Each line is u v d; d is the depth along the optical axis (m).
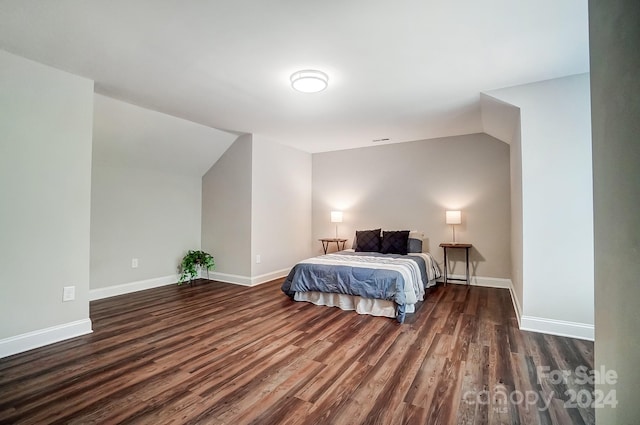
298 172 5.72
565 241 2.68
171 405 1.70
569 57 2.35
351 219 5.68
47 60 2.44
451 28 1.98
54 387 1.87
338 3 1.73
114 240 4.08
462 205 4.73
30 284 2.43
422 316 3.20
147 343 2.53
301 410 1.65
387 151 5.35
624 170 0.88
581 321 2.61
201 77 2.72
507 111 3.12
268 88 2.95
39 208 2.48
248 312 3.37
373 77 2.70
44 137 2.51
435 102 3.31
